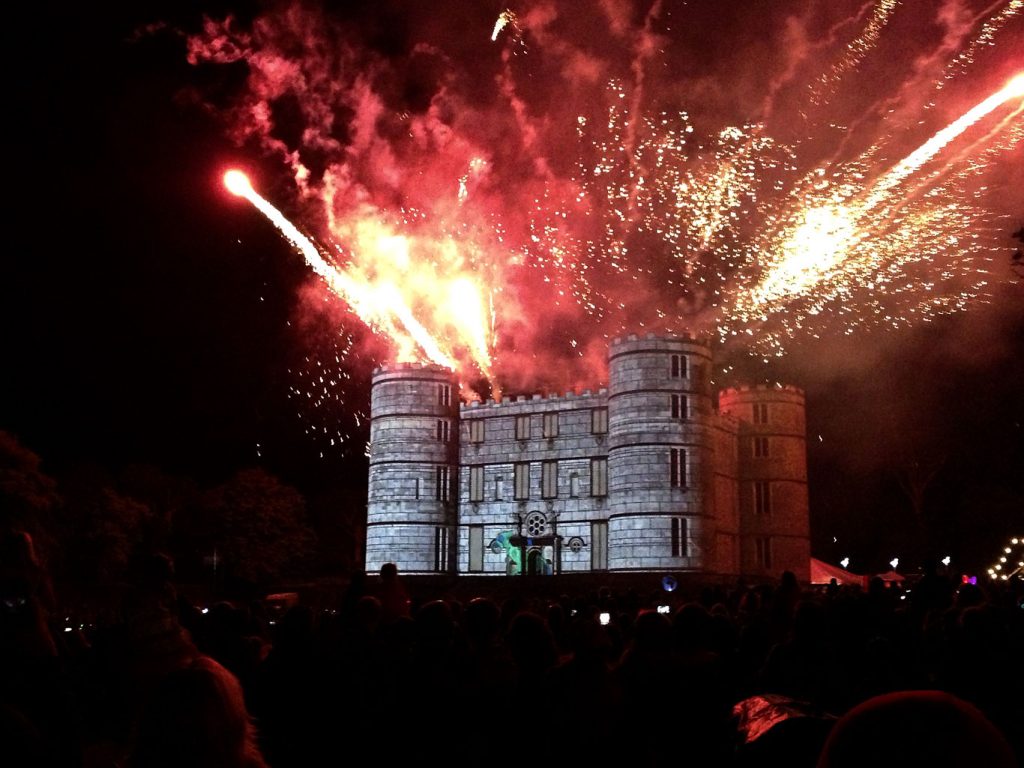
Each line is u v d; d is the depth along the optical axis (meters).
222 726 4.71
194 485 93.06
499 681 9.87
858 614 12.36
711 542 65.38
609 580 65.56
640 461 65.44
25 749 5.96
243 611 14.84
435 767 9.86
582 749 7.93
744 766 6.59
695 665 9.66
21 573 8.44
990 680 9.22
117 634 12.14
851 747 2.93
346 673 10.99
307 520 99.88
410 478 73.62
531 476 72.75
